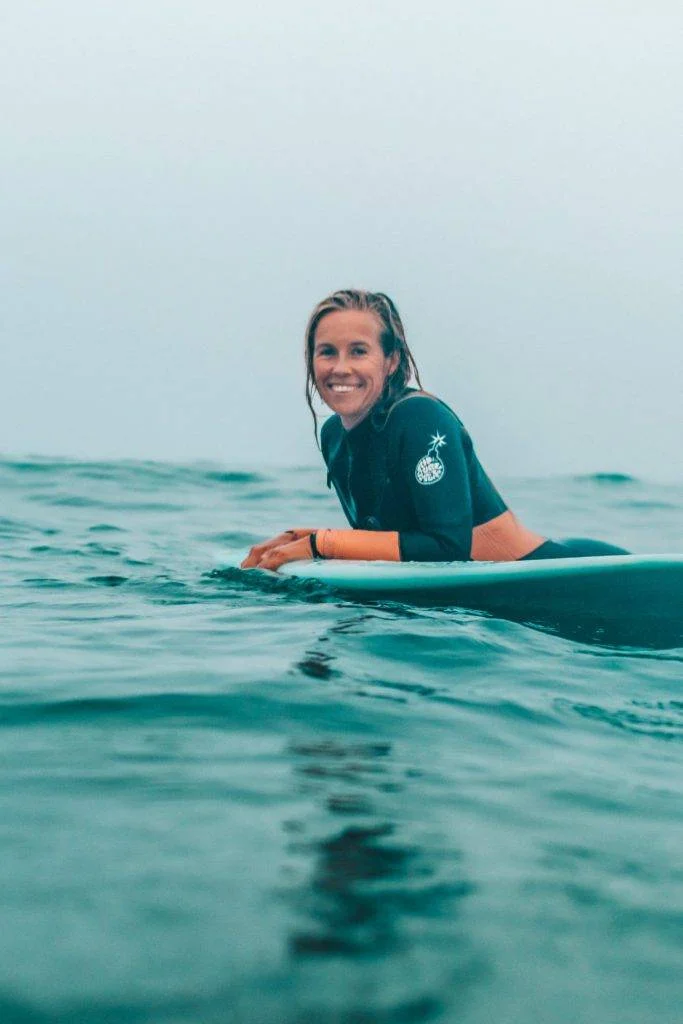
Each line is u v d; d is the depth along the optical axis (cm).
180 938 139
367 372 395
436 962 136
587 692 268
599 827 180
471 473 415
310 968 133
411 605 367
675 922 148
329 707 242
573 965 136
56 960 133
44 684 255
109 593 399
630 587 365
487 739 226
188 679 261
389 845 169
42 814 177
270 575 409
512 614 359
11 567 473
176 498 838
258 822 175
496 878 159
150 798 185
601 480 1134
